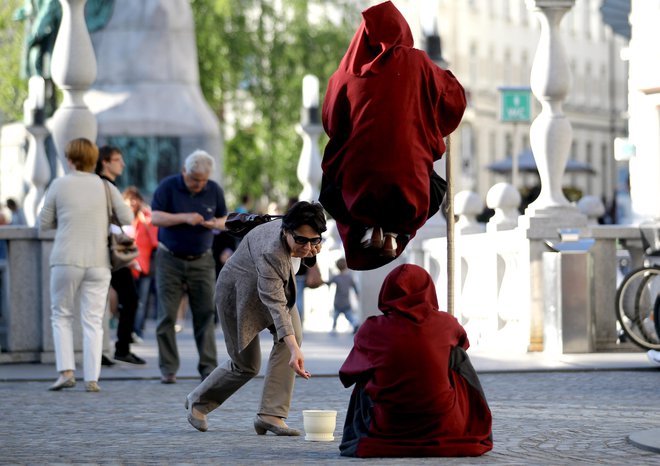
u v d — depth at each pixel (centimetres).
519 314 4019
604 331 3925
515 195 4734
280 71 11412
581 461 2009
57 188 3186
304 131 7181
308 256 2281
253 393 3055
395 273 2075
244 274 2317
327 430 2283
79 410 2769
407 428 2047
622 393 2972
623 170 11288
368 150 2020
